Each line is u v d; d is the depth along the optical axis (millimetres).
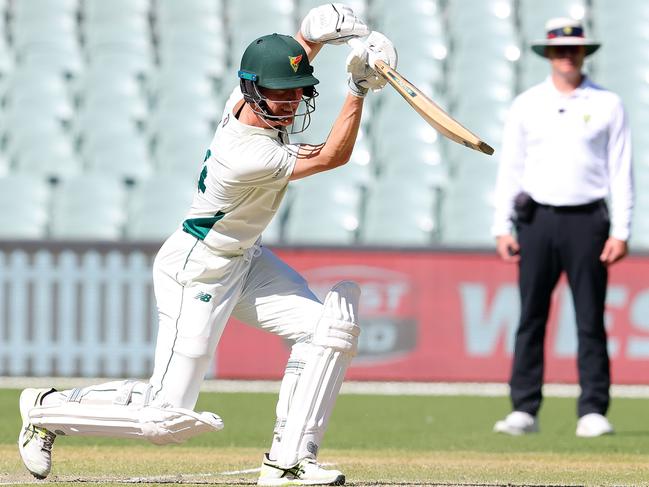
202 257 14461
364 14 54250
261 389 37562
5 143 49500
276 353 39469
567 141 24797
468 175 47844
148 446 22031
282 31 54031
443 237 46344
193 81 51719
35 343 38938
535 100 25062
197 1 54656
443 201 47156
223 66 52844
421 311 39312
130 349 39000
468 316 39312
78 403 14484
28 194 45750
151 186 46094
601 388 25500
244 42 53500
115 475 16531
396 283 39344
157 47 53156
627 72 52406
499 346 39281
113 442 22844
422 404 33594
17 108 50344
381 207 46344
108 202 45781
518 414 25859
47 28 53562
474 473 17359
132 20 53938
